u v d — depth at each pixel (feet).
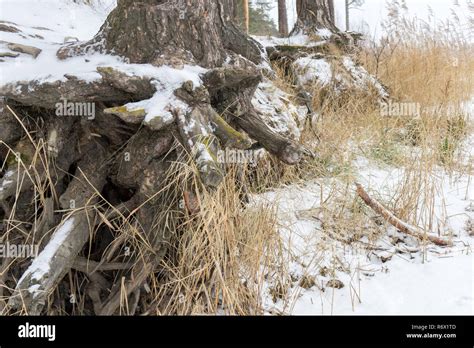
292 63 22.74
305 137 17.74
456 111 21.07
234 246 10.28
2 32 12.71
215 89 10.91
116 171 10.66
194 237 9.68
